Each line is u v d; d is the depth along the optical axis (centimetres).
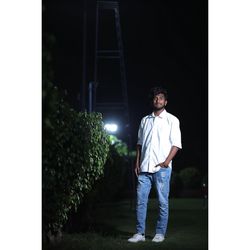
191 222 791
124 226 753
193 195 1585
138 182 613
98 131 588
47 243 533
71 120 498
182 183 1602
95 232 667
